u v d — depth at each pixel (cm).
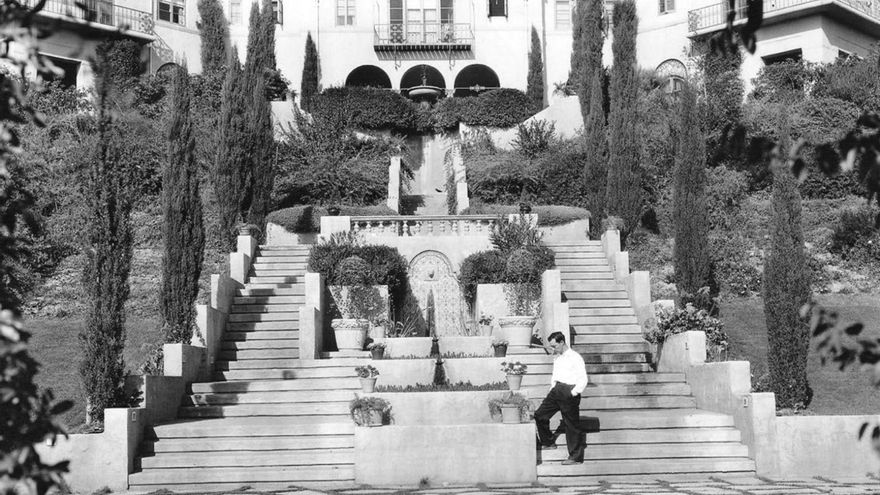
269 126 2669
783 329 1656
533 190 3008
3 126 448
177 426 1430
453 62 4100
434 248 2173
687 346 1655
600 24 3316
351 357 1812
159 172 2883
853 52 3559
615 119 2619
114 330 1423
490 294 1986
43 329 1981
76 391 1645
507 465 1315
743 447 1386
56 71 435
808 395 1703
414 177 3600
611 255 2219
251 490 1259
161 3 3888
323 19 4109
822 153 456
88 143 1466
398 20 4125
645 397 1602
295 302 2052
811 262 2380
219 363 1797
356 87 3681
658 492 1186
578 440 1333
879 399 1681
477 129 3603
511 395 1357
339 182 2977
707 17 3738
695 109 2188
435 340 1795
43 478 391
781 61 3519
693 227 2139
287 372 1723
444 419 1392
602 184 2667
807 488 1215
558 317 1780
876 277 2381
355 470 1311
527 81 4075
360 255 2059
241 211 2588
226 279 1992
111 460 1300
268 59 3912
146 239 2630
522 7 4122
